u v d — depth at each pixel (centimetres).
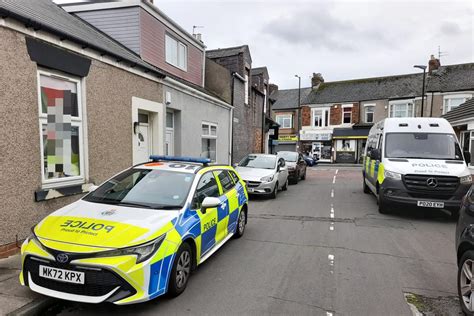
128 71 796
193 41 1396
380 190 854
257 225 743
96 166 693
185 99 1143
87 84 659
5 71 475
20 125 501
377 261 518
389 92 3434
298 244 601
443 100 3012
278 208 955
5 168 477
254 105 2128
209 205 433
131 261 322
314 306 369
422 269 488
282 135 4069
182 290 391
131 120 816
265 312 353
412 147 897
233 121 1716
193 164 532
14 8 517
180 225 389
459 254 384
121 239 334
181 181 465
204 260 457
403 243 618
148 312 347
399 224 768
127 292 321
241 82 1842
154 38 1111
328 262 510
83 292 320
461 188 777
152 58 1100
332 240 630
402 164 834
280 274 459
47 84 578
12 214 489
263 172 1125
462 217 384
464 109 1596
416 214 880
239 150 1838
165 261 349
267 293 399
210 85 1638
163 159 555
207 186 500
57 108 595
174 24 1218
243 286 417
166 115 1065
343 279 446
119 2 1025
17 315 319
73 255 317
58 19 719
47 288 332
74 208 409
